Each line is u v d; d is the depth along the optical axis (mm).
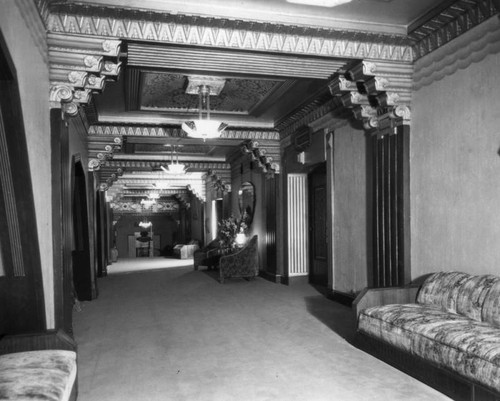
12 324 3439
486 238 4023
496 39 3885
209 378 3703
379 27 4578
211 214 17031
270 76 5805
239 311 6414
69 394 2734
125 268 13922
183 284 9484
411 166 5035
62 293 4191
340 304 6773
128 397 3330
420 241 4895
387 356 3949
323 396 3291
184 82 6266
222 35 4293
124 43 4250
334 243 7066
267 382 3590
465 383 3012
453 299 3898
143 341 4898
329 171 7191
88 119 7793
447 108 4480
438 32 4520
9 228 3221
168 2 3975
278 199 9297
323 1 3018
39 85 3717
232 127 8820
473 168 4168
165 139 9156
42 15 3664
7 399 2232
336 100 6809
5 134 2916
